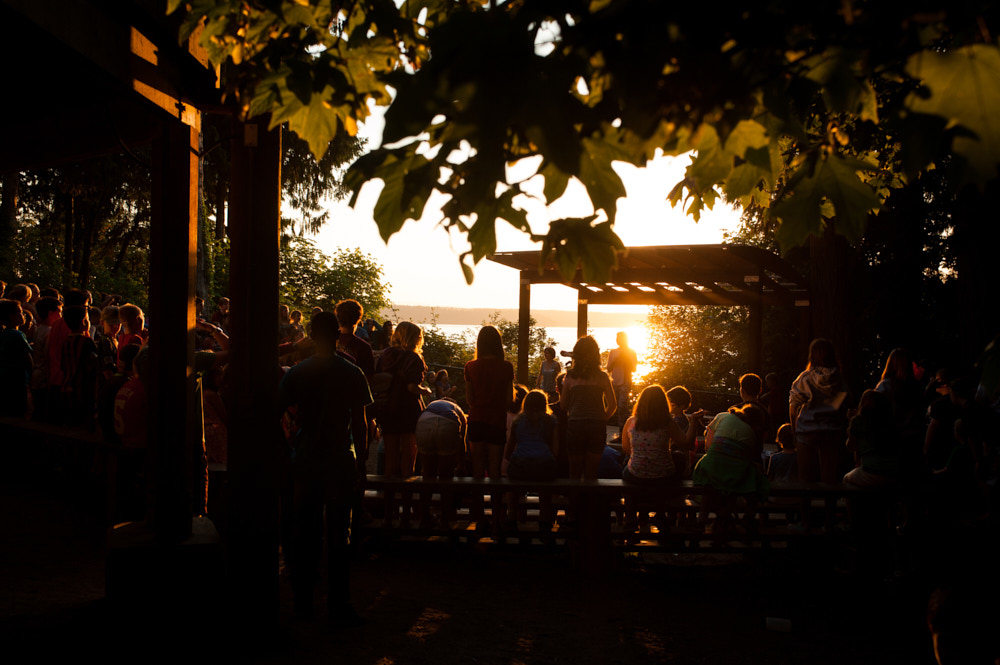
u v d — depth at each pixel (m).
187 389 4.36
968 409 5.25
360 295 25.23
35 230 25.33
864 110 1.66
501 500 6.47
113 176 20.31
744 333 20.98
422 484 6.30
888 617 5.47
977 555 2.21
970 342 10.09
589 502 6.29
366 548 6.73
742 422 6.33
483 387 6.52
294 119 2.14
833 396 6.68
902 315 17.50
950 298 17.62
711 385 20.86
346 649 4.25
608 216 1.60
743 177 1.92
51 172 20.83
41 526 6.42
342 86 2.04
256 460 4.29
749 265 13.91
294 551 4.72
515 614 5.20
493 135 1.39
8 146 5.39
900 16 1.44
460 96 1.38
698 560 6.95
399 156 1.58
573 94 1.65
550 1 1.55
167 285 4.28
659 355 22.08
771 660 4.65
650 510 6.70
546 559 6.73
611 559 6.30
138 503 6.48
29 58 3.84
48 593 4.82
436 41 1.42
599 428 6.52
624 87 1.40
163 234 4.25
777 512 6.92
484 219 1.66
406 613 5.02
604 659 4.49
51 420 8.05
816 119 2.75
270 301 4.29
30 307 9.98
